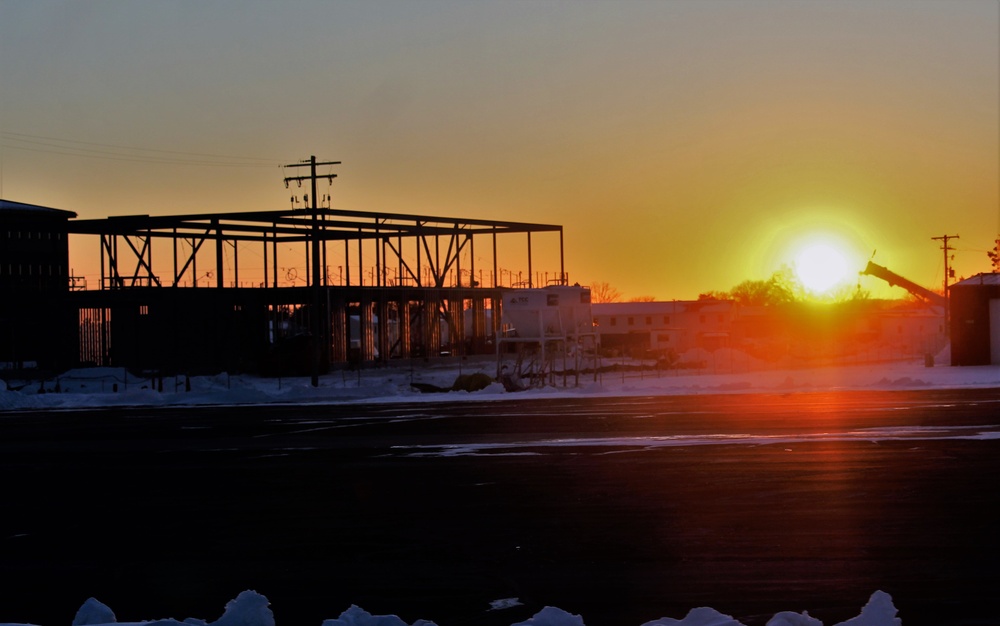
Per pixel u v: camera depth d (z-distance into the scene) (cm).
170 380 7875
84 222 9394
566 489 2177
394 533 1802
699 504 1953
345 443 3266
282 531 1858
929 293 11156
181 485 2458
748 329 17862
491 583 1442
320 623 1283
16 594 1475
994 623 1188
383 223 9931
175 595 1443
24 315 8600
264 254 10288
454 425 3791
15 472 2816
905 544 1568
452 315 10469
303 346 8481
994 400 4231
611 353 13662
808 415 3706
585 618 1261
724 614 1216
